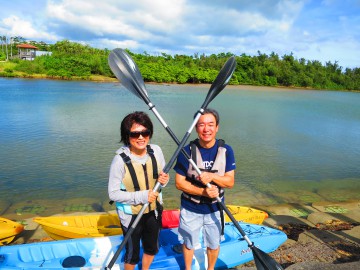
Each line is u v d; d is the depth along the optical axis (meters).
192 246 2.81
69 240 3.45
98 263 3.27
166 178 2.52
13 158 9.25
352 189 8.38
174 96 30.83
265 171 9.45
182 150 2.64
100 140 11.61
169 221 4.63
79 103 21.33
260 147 12.39
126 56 3.21
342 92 64.44
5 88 28.12
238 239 3.93
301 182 8.73
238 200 7.28
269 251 4.07
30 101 20.92
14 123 13.92
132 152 2.56
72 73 44.97
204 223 2.79
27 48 68.88
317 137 15.20
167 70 52.53
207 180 2.58
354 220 6.24
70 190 7.32
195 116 2.67
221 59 68.12
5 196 6.89
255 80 63.84
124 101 23.62
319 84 68.69
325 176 9.36
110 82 43.28
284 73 65.94
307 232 5.13
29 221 5.67
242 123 17.81
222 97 34.06
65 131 12.80
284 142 13.56
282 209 6.79
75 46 61.03
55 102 21.06
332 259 4.17
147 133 2.45
